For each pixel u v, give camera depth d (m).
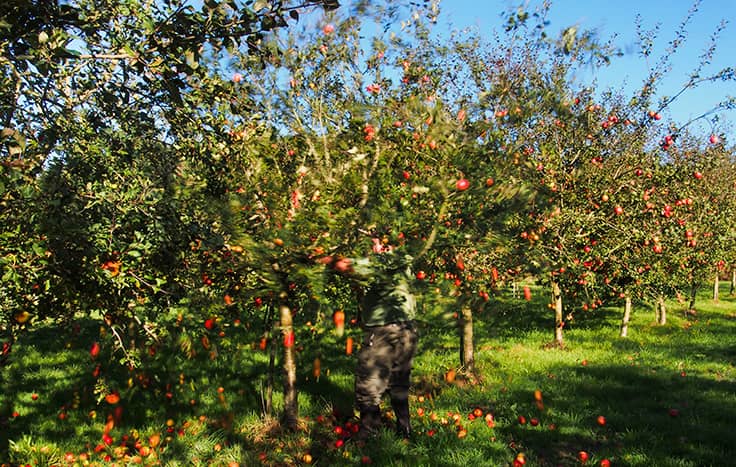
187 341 5.48
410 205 4.23
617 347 10.92
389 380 5.62
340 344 9.73
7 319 3.58
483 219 4.29
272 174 4.54
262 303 5.70
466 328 8.26
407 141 4.61
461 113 4.77
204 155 4.34
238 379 7.89
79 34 3.30
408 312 5.52
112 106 3.69
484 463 5.03
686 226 8.57
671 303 17.56
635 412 6.61
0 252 3.21
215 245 4.09
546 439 5.69
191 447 5.45
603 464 4.86
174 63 3.10
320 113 5.03
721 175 13.39
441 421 6.03
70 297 3.64
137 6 3.29
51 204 3.20
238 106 3.89
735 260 14.28
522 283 5.19
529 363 9.21
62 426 6.13
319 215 4.01
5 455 5.24
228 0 2.93
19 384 7.87
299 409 6.63
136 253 3.59
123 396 7.12
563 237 7.27
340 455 5.18
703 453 5.27
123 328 4.27
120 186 3.80
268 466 5.07
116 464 5.07
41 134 3.24
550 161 7.35
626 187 7.89
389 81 5.71
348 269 4.00
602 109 8.08
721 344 11.07
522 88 5.04
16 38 2.87
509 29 5.51
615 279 8.76
